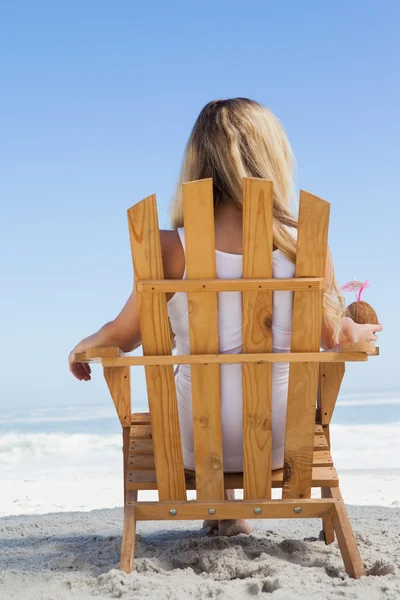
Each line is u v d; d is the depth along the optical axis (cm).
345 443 1234
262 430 231
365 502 571
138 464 251
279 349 234
